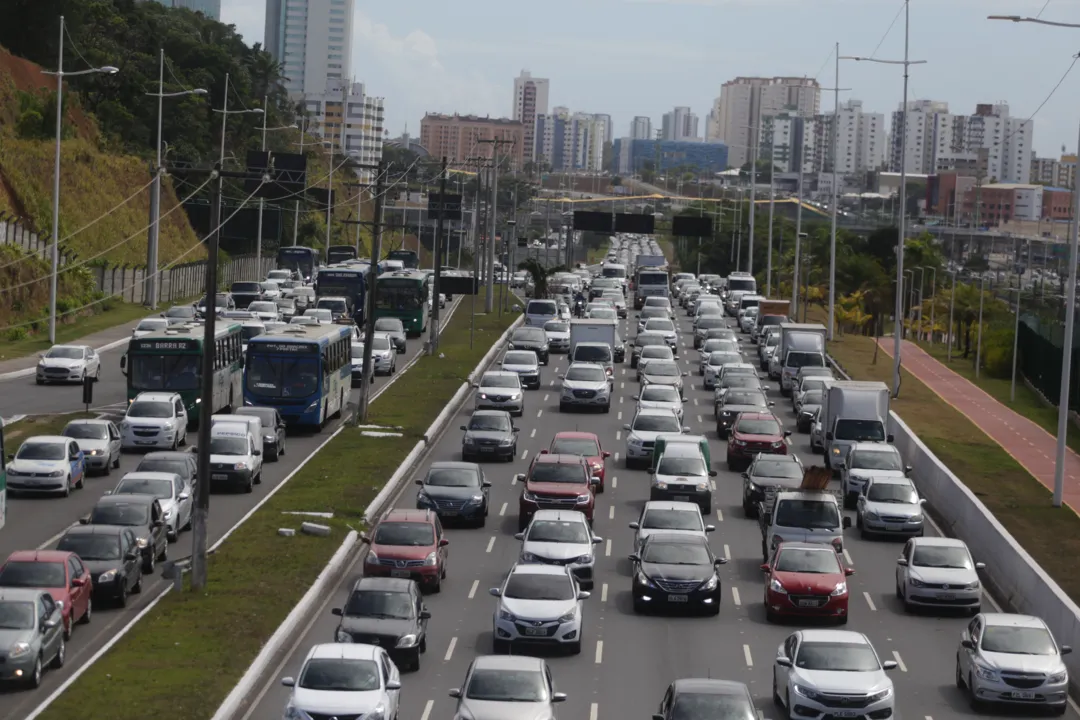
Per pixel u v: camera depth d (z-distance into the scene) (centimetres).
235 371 14112
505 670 5566
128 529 7819
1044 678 6241
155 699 5806
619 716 6000
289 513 9794
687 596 7844
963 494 10338
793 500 9225
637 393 16988
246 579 8000
